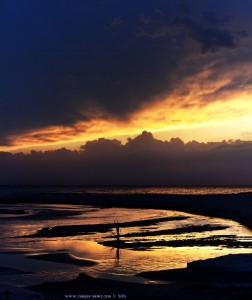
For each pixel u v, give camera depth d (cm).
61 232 4294
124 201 10219
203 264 2323
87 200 10844
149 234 4131
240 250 3127
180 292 1875
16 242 3628
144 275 2327
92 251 3152
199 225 5022
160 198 11056
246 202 8919
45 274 2412
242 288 1908
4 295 1789
